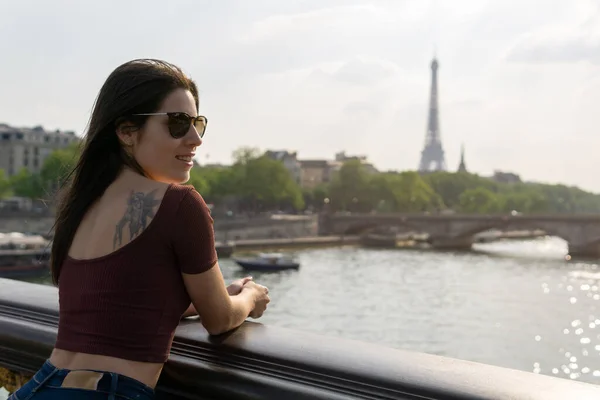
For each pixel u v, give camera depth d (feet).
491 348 112.16
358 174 443.32
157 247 6.79
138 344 6.62
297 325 129.49
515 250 363.76
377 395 6.17
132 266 6.72
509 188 640.58
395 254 301.63
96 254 6.88
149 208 6.88
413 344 114.73
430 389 5.94
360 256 288.10
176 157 7.45
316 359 6.76
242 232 313.32
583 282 208.74
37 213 250.98
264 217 349.20
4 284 10.77
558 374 95.71
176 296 6.93
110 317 6.62
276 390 6.71
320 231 368.48
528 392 5.67
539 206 563.89
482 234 479.82
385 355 6.68
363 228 376.48
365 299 164.66
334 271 226.38
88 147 7.39
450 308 153.99
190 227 6.87
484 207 494.59
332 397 6.35
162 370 7.63
